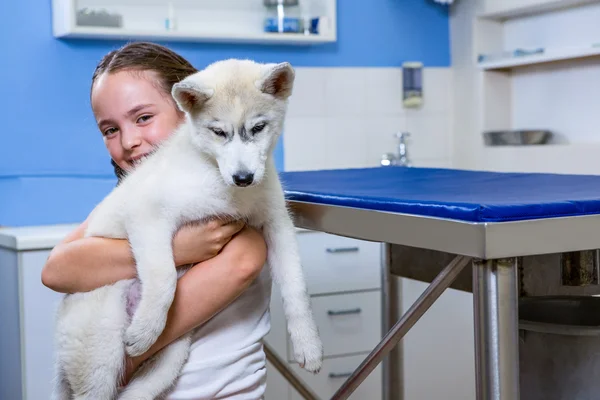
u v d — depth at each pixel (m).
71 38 2.48
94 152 2.54
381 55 2.94
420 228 0.93
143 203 1.11
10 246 2.15
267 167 1.19
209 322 1.19
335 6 2.79
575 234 0.86
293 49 2.79
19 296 2.11
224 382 1.17
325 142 2.86
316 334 1.20
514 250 0.83
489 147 2.84
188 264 1.21
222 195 1.12
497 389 0.86
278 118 1.14
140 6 2.54
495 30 2.93
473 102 2.93
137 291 1.18
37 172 2.47
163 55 1.33
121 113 1.27
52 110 2.48
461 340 2.68
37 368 2.13
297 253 1.24
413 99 2.94
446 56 3.05
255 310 1.24
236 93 1.09
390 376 1.94
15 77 2.43
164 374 1.15
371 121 2.93
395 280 1.88
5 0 2.40
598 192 1.07
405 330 1.22
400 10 2.95
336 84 2.86
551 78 2.74
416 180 1.44
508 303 0.86
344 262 2.52
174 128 1.29
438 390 2.65
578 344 1.23
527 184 1.26
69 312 1.19
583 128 2.62
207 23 2.64
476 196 1.03
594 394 1.23
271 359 1.66
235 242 1.17
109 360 1.16
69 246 1.18
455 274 1.13
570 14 2.63
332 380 2.51
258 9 2.71
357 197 1.10
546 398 1.27
